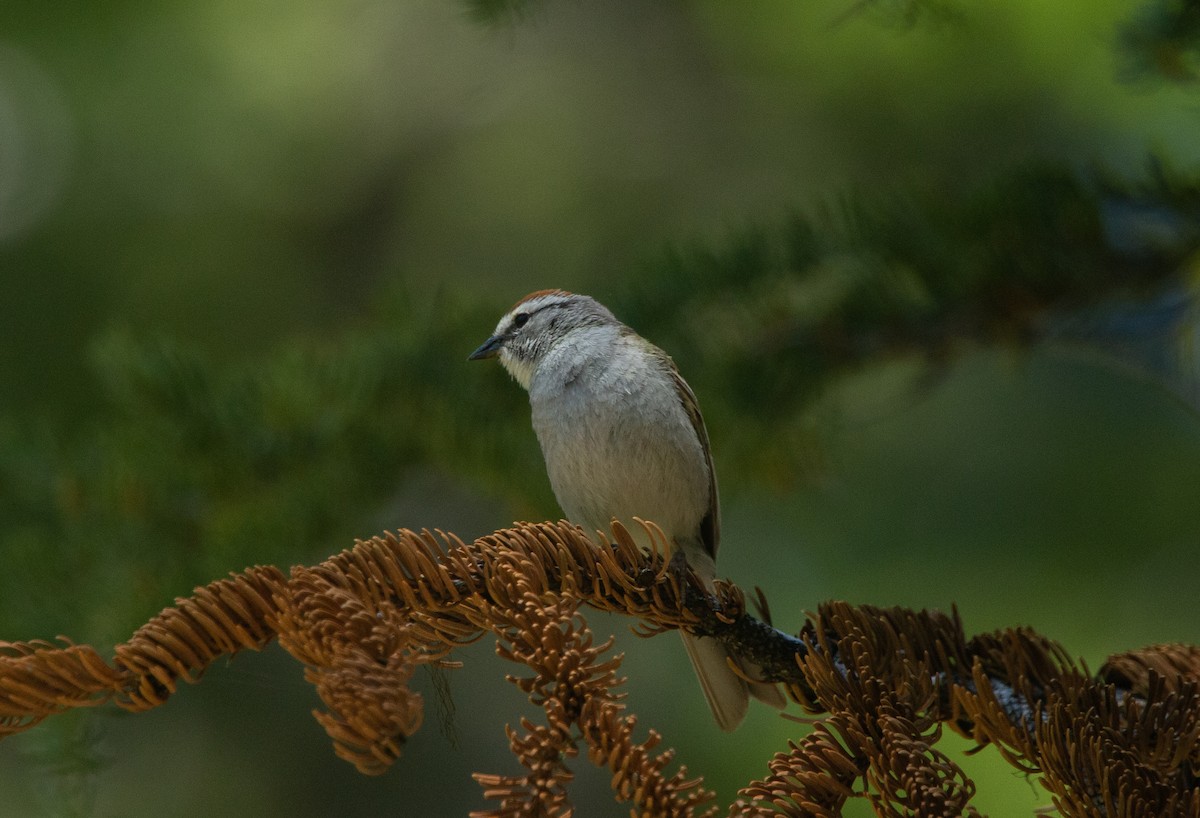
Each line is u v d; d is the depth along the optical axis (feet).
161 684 15.38
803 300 31.78
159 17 50.37
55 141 49.47
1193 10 25.64
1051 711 16.88
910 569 41.37
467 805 47.11
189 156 50.90
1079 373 42.11
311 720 45.88
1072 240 28.53
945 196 30.35
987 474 41.96
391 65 56.85
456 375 32.40
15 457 30.63
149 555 30.35
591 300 31.99
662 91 56.39
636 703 44.50
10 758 38.86
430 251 55.93
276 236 52.95
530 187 56.75
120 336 31.27
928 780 15.02
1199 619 39.19
